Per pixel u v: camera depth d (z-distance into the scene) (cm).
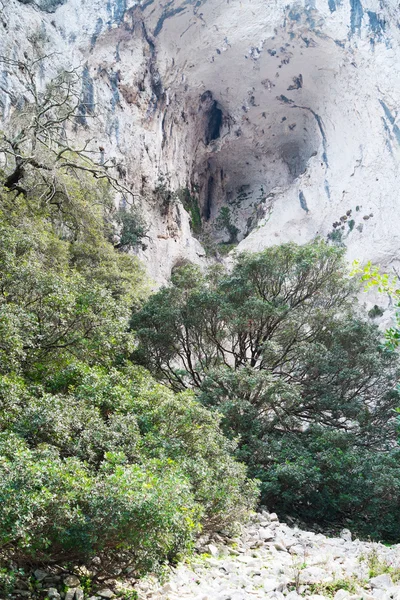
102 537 627
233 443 1212
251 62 5484
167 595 675
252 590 720
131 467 668
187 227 5022
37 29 3891
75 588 640
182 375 2156
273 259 2122
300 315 2077
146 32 4803
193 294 2050
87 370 1067
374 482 1606
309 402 2067
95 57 4412
